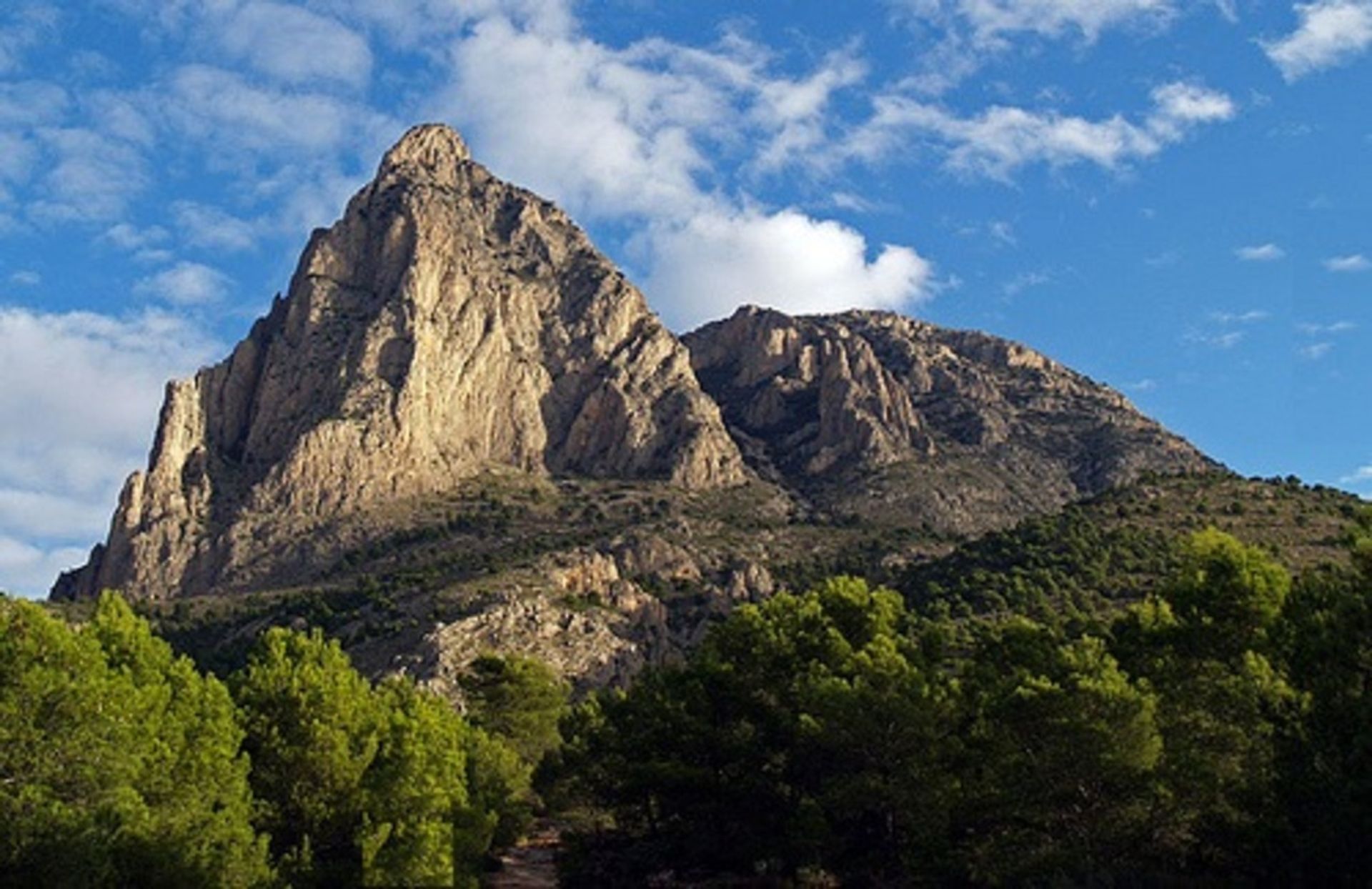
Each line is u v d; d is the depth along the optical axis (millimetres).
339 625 155875
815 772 57312
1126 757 44219
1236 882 41156
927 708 51438
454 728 76625
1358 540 44062
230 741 45656
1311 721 40125
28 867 35375
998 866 45969
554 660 140250
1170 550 115812
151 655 48656
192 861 40312
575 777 82250
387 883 40562
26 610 40312
